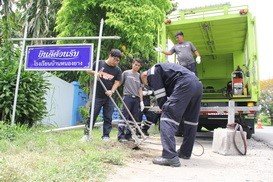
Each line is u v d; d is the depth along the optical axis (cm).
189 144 489
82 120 1198
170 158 418
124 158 438
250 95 829
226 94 927
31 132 568
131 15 1135
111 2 1151
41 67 611
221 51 1108
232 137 570
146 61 1281
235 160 506
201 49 1105
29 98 695
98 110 605
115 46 1197
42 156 379
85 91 1247
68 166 317
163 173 368
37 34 1484
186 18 903
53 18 1573
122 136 630
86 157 377
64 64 602
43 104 737
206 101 867
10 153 394
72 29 1191
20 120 691
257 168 434
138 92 662
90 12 1200
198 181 335
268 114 3203
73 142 495
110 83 607
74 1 1162
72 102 1190
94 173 320
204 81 1143
